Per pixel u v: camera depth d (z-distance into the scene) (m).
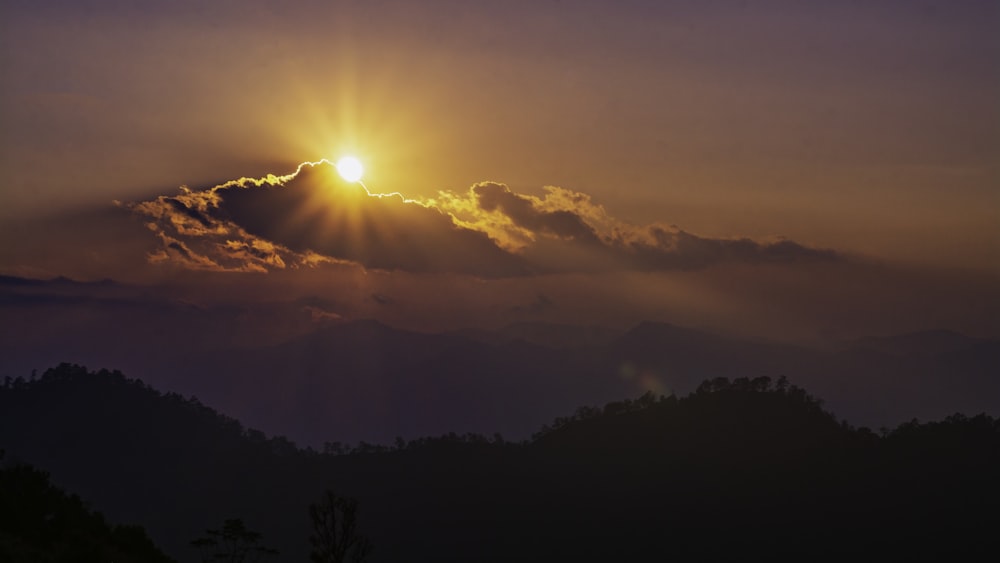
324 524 70.00
